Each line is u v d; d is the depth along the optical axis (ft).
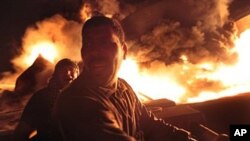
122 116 4.48
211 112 12.26
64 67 8.93
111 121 4.03
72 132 3.87
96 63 4.15
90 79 4.25
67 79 8.93
